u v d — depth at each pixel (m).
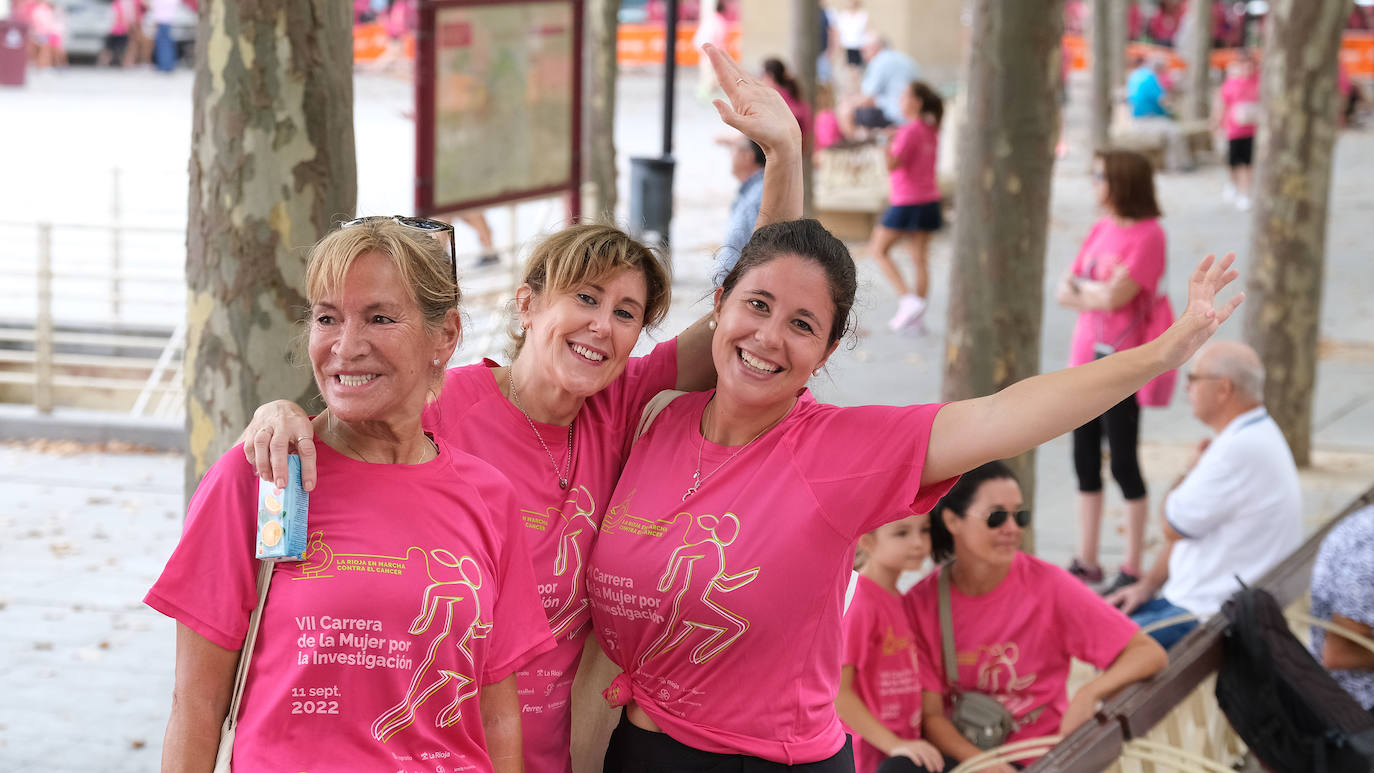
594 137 13.75
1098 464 6.80
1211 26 24.89
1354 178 21.61
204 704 2.34
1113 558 7.39
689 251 14.77
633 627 2.80
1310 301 8.77
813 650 2.76
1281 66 8.57
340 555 2.32
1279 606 4.56
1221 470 5.49
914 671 4.09
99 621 6.70
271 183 3.91
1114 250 6.58
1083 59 35.84
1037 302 6.46
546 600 2.84
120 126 22.61
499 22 10.72
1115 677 4.02
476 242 14.31
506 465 2.83
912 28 27.70
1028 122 6.23
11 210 15.48
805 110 11.69
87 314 11.95
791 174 3.14
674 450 2.84
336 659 2.30
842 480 2.67
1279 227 8.73
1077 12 38.47
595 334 2.76
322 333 2.35
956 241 6.49
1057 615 4.14
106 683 6.04
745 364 2.70
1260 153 8.78
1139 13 36.69
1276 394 8.88
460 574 2.38
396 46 33.69
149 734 5.59
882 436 2.68
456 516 2.43
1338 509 8.09
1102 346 6.74
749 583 2.68
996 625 4.14
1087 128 23.66
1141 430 9.70
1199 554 5.59
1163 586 6.20
